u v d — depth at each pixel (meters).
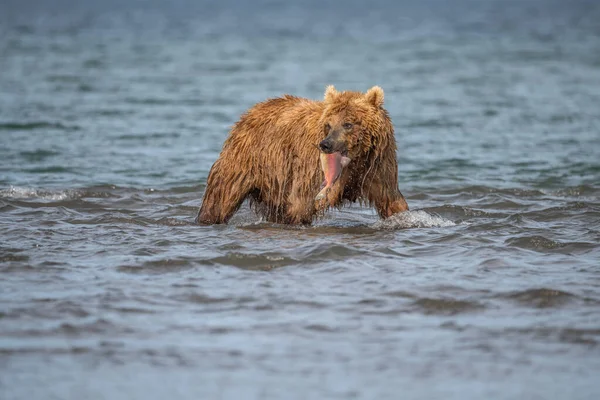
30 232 30.02
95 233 30.27
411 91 78.00
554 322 21.52
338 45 129.75
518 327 21.22
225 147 32.88
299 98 32.25
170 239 29.28
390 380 18.41
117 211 35.31
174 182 42.41
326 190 28.94
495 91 78.50
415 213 32.06
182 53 113.81
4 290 23.42
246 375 18.62
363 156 29.89
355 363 19.23
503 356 19.61
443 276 24.97
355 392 17.88
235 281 24.55
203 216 32.88
